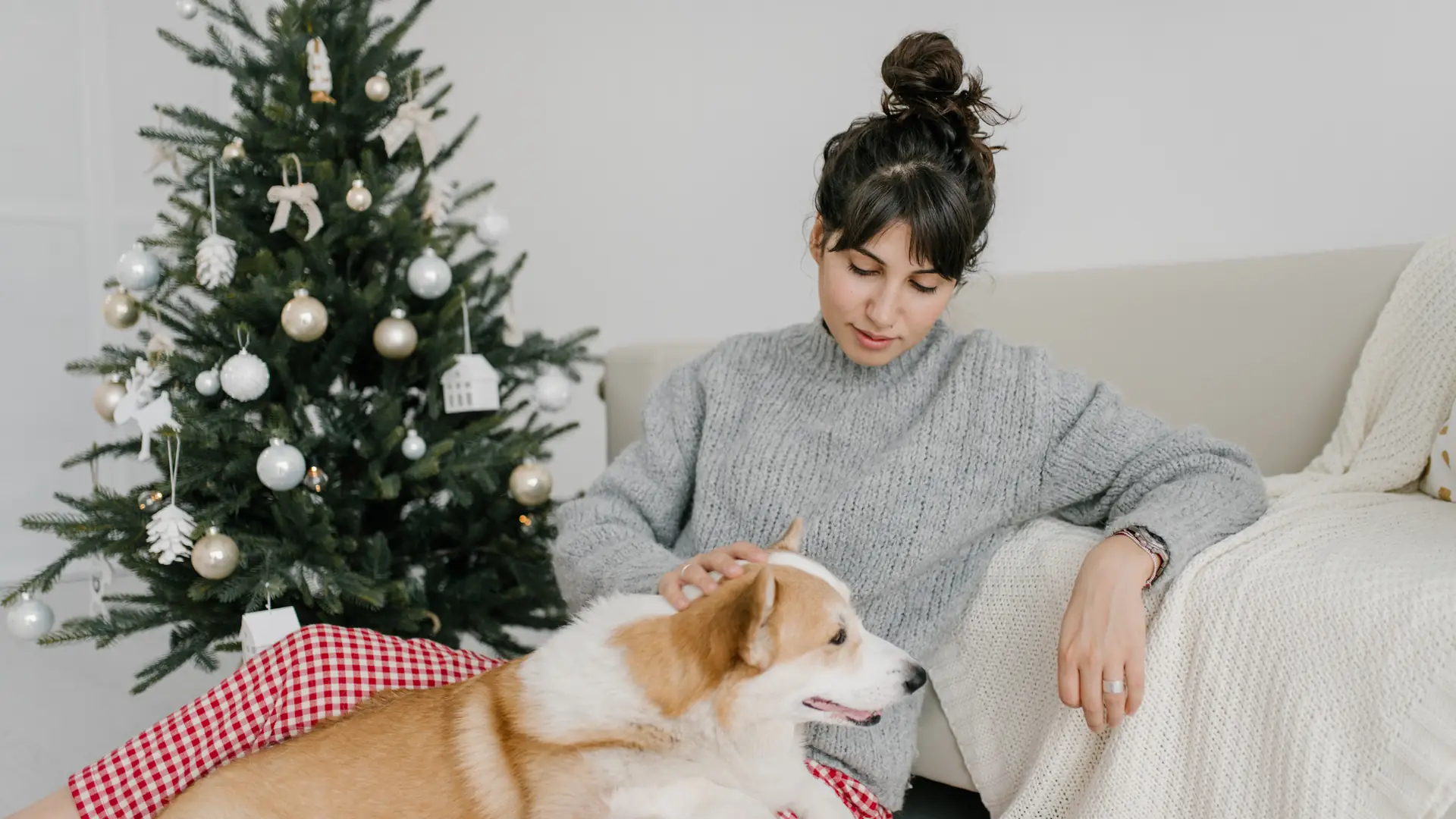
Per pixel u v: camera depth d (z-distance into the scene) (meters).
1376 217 2.30
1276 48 2.42
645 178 3.88
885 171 1.25
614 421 2.43
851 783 1.34
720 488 1.49
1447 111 2.18
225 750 1.29
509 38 4.18
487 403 2.12
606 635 1.18
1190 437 1.37
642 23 3.81
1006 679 1.42
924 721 1.54
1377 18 2.26
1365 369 1.59
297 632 1.38
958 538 1.40
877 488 1.38
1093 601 1.17
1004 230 2.97
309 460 2.02
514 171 4.24
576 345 2.48
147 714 2.62
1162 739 1.17
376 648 1.38
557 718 1.12
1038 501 1.43
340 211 2.02
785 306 3.59
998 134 2.95
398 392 2.19
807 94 3.44
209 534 1.88
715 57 3.64
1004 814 1.32
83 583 3.73
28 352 3.76
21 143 3.72
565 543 1.51
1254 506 1.30
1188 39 2.56
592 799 1.07
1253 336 1.80
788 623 1.13
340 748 1.18
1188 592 1.19
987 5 2.95
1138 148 2.69
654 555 1.40
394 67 2.23
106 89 3.87
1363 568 1.10
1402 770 0.98
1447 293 1.54
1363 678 1.03
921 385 1.44
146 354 2.07
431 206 2.18
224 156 2.07
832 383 1.48
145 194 3.98
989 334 1.47
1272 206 2.46
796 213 3.52
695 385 1.61
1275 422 1.76
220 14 2.16
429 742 1.16
